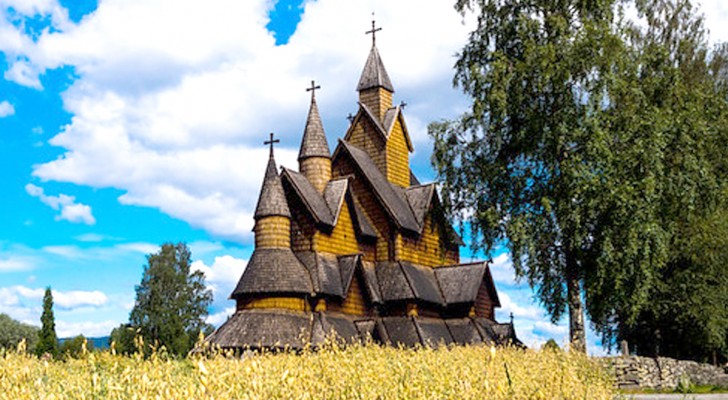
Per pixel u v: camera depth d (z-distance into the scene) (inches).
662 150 1544.0
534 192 1576.0
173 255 3572.8
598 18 1641.2
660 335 1818.4
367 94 2224.4
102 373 342.6
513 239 1489.9
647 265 1456.7
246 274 1695.4
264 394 261.1
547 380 428.1
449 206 1732.3
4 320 3907.5
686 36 2105.1
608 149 1459.2
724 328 1689.2
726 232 1641.2
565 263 1589.6
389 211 1966.0
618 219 1441.9
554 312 1560.0
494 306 2092.8
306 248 1798.7
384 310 1888.5
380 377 365.4
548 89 1557.6
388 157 2138.3
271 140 1824.6
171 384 295.4
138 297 3447.3
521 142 1617.9
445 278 2030.0
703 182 1569.9
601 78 1481.3
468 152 1707.7
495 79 1584.6
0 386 297.4
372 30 2271.2
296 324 1622.8
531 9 1690.5
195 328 3523.6
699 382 1293.1
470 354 870.4
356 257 1822.1
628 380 1211.9
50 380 359.9
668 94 1608.0
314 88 2027.6
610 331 1968.5
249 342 1541.6
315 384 342.3
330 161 1978.3
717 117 1775.3
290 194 1847.9
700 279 1670.8
